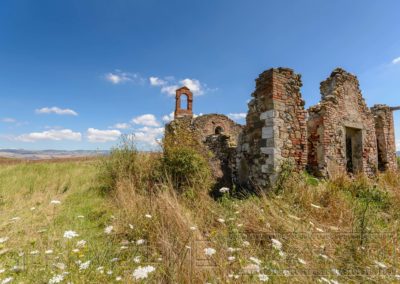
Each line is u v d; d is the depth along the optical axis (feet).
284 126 20.13
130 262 9.07
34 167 31.60
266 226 11.78
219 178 25.02
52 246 10.05
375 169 30.71
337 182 20.45
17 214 15.20
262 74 21.07
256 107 21.61
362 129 29.50
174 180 19.36
